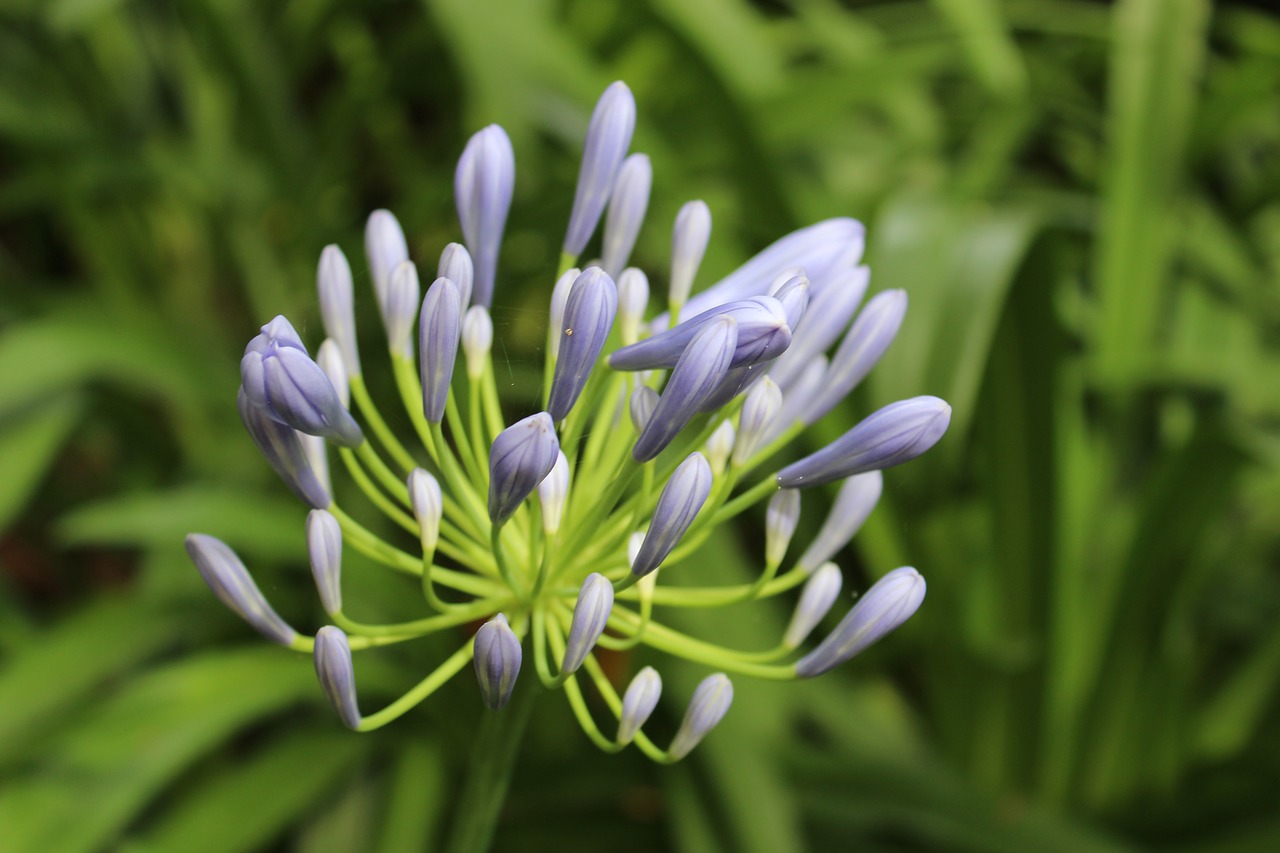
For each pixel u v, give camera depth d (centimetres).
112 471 119
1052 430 85
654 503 54
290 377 49
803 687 93
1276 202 124
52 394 96
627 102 54
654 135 93
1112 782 101
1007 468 88
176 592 90
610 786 88
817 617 54
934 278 77
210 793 81
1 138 113
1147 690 96
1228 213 127
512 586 52
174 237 131
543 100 88
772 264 54
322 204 122
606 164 54
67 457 126
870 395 75
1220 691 107
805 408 54
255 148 117
